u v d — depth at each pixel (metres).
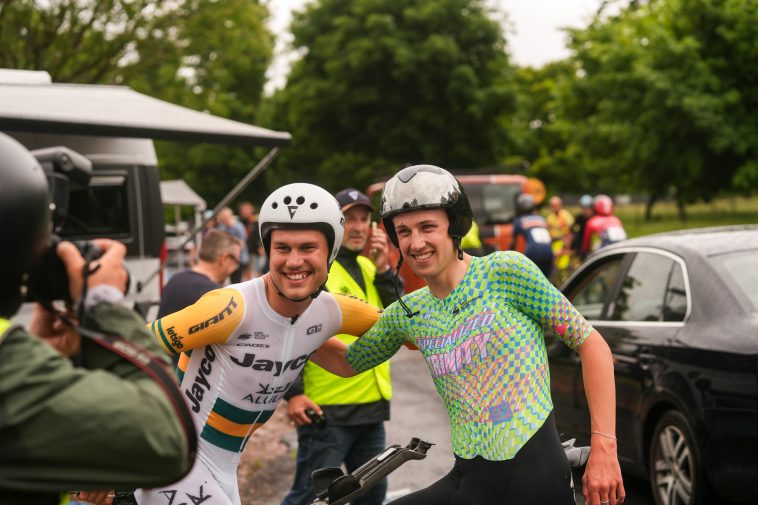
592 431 2.56
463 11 35.97
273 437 7.11
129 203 8.32
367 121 36.03
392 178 2.66
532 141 53.97
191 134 7.65
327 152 37.75
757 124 21.72
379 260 4.24
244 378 2.78
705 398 4.33
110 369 1.60
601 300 5.63
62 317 1.63
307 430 4.18
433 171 2.62
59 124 6.83
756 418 4.09
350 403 4.07
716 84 21.64
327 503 2.69
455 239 2.65
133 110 8.03
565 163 52.84
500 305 2.58
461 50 35.50
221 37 18.88
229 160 44.66
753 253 4.72
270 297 2.75
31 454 1.44
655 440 4.76
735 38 21.59
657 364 4.70
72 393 1.46
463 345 2.59
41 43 16.78
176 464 1.53
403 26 35.00
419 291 2.79
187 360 3.00
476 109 34.03
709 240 4.98
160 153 46.03
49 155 1.75
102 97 8.67
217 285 5.02
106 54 17.59
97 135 7.09
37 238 1.56
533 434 2.51
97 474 1.48
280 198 2.62
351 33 35.81
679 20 22.38
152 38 17.80
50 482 1.46
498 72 36.38
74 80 17.95
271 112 41.03
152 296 8.46
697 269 4.74
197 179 46.00
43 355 1.49
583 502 4.93
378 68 35.16
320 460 4.08
